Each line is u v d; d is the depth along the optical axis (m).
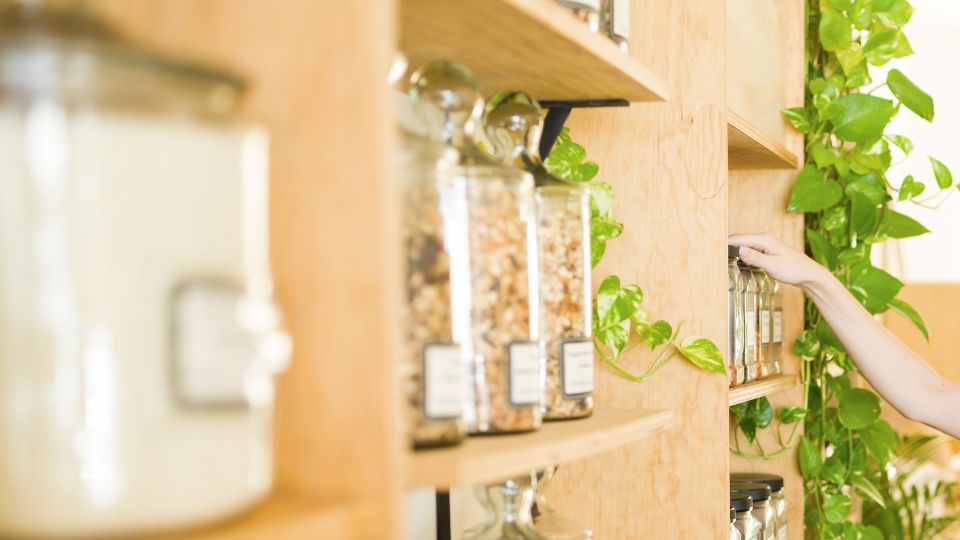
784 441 2.24
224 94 0.54
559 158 1.45
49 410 0.48
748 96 1.94
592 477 1.57
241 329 0.54
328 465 0.63
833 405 2.45
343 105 0.62
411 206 0.81
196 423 0.51
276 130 0.64
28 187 0.48
